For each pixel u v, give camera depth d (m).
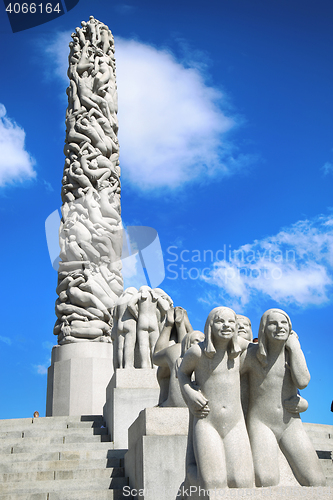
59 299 15.11
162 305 10.62
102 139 16.59
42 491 7.80
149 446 6.92
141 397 9.61
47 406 14.51
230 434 5.31
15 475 8.10
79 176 15.77
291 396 5.55
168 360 8.08
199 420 5.38
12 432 9.79
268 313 5.59
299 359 5.54
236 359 5.54
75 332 14.46
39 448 9.10
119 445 9.24
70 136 16.72
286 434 5.48
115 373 9.88
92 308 14.55
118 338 10.58
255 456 5.36
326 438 11.12
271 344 5.56
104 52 18.23
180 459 6.90
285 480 5.30
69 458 8.75
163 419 7.16
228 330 5.38
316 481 5.27
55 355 14.61
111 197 15.46
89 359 14.11
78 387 13.85
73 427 10.37
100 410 13.70
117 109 17.75
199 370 5.50
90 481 7.96
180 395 7.67
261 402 5.57
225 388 5.40
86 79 17.52
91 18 18.56
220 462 5.12
